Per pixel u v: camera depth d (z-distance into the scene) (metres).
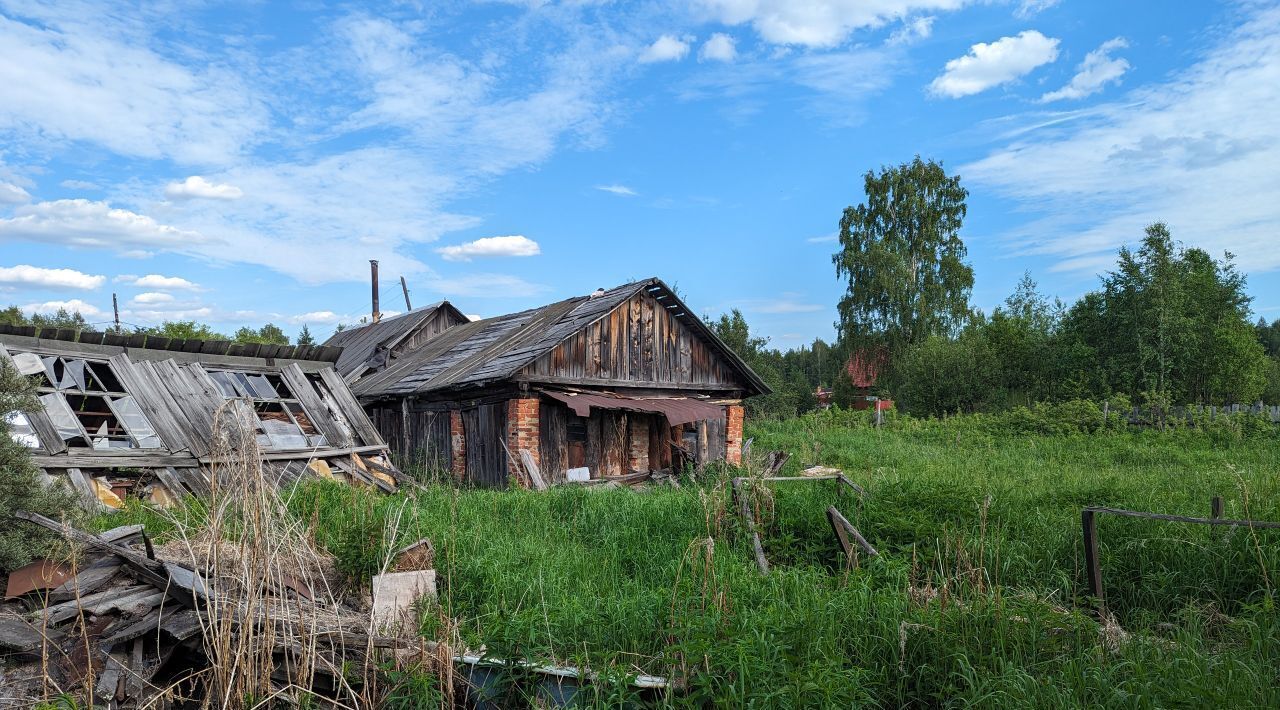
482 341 20.80
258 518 5.37
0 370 6.68
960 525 8.67
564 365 16.25
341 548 7.57
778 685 4.74
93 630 5.50
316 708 5.09
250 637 4.86
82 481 10.86
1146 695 4.55
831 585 7.35
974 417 26.97
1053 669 5.23
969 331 41.78
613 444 17.17
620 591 7.25
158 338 14.05
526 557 8.15
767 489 9.66
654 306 18.17
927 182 46.81
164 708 5.03
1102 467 16.84
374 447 15.52
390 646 5.51
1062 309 41.12
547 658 5.49
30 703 4.84
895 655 5.39
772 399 35.50
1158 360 30.67
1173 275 30.75
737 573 7.38
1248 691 4.60
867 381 48.06
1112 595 7.29
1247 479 10.99
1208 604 6.64
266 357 15.95
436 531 8.72
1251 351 30.73
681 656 5.15
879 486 10.34
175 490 11.56
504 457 15.90
